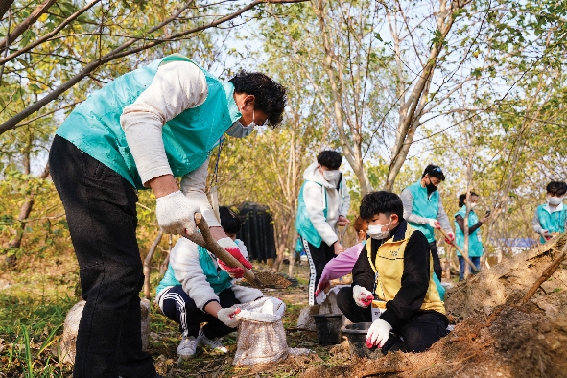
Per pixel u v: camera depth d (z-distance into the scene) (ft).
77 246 7.71
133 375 8.77
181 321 12.21
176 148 8.06
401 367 8.42
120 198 7.72
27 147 19.56
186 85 7.63
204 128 8.13
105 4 13.60
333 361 11.39
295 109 31.63
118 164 7.73
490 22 15.38
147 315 12.51
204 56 18.39
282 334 11.58
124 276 7.70
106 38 17.01
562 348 6.99
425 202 21.43
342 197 18.24
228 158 23.02
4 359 10.28
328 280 14.35
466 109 16.93
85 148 7.59
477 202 29.40
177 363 11.71
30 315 15.08
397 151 16.96
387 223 11.09
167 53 17.62
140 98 7.34
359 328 11.62
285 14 15.90
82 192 7.61
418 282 10.37
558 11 14.55
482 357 7.60
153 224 18.97
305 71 20.95
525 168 29.09
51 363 10.76
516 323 7.76
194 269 12.03
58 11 13.92
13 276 23.80
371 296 11.16
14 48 13.61
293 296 22.85
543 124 21.07
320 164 17.15
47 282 23.02
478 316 8.68
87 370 7.47
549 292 11.78
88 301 7.63
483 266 23.54
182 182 9.21
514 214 36.14
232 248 8.55
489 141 23.72
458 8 14.38
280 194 36.32
